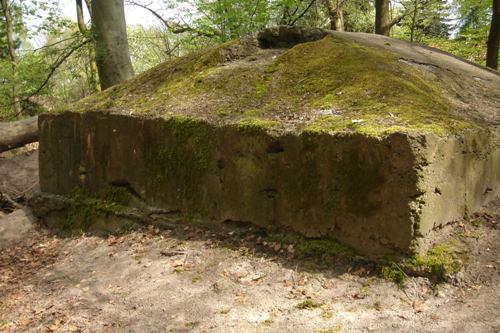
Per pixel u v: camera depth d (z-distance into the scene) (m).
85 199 6.09
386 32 12.37
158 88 5.94
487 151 4.29
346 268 3.72
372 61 4.75
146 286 4.07
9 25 15.24
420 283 3.39
